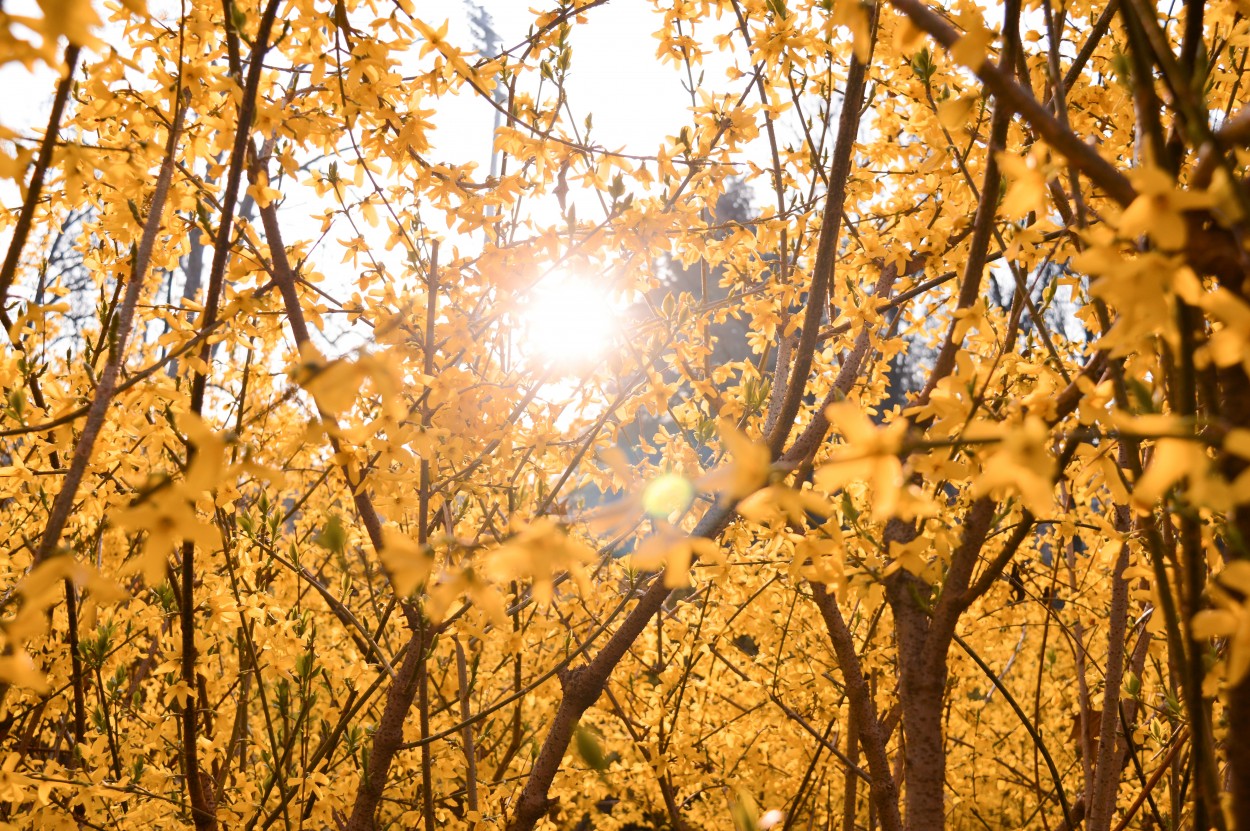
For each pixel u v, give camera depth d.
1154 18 0.76
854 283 2.28
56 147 1.19
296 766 3.02
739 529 2.59
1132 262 0.70
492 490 2.38
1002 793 5.39
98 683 2.48
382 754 2.08
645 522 2.38
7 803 2.45
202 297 2.27
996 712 5.05
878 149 2.78
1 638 0.71
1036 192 0.83
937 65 2.45
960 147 2.40
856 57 1.61
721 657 2.93
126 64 1.52
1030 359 2.19
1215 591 0.75
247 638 2.34
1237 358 0.67
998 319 2.63
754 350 3.01
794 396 1.74
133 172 1.60
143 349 3.50
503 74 2.37
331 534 1.12
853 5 0.94
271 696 4.00
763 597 3.13
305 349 0.90
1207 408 0.84
